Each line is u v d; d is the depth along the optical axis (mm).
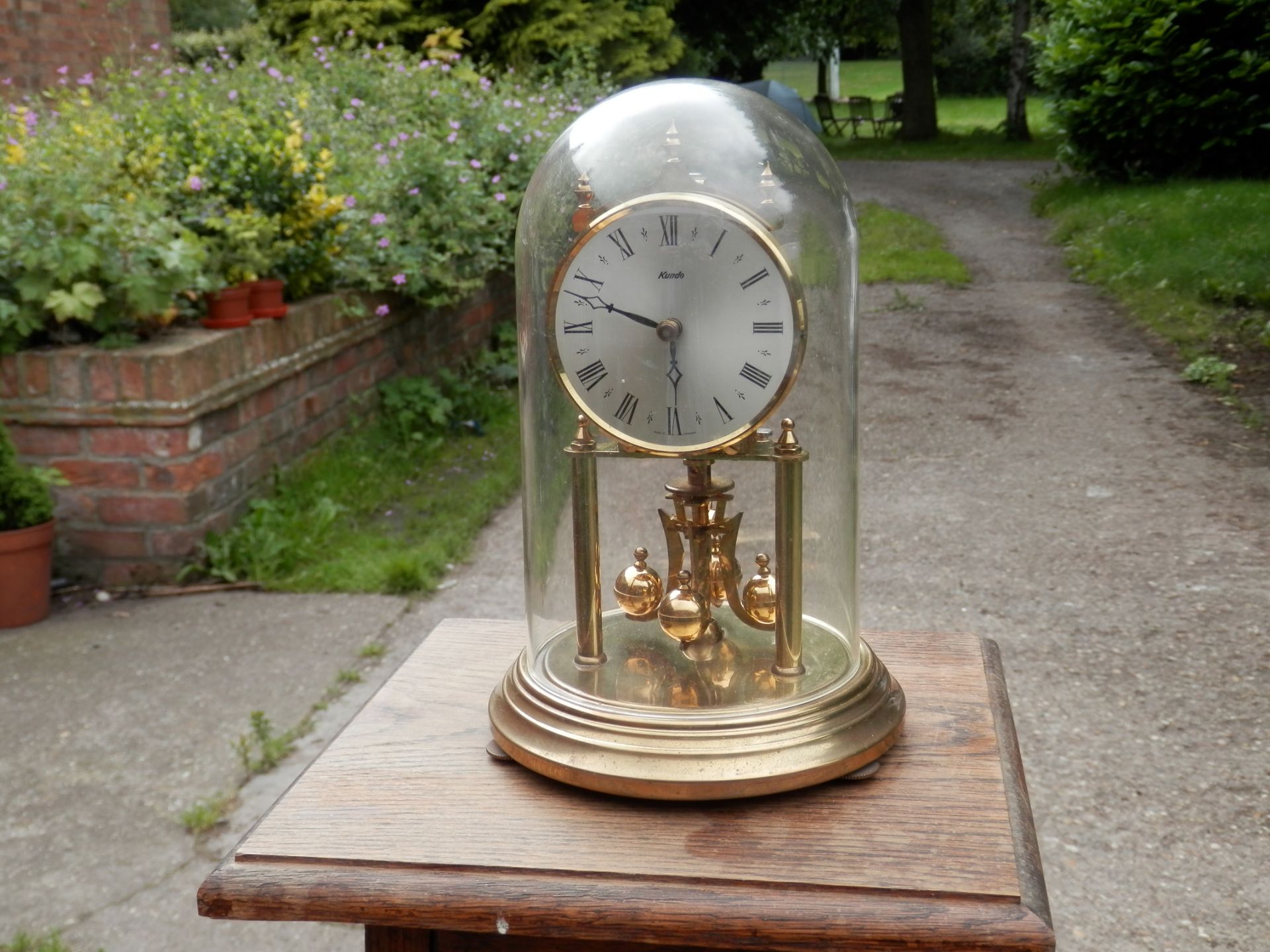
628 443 1276
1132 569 4066
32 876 2494
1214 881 2445
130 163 4766
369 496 4840
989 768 1316
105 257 4004
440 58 9930
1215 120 11281
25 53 8062
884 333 7734
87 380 3965
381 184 5812
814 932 1078
